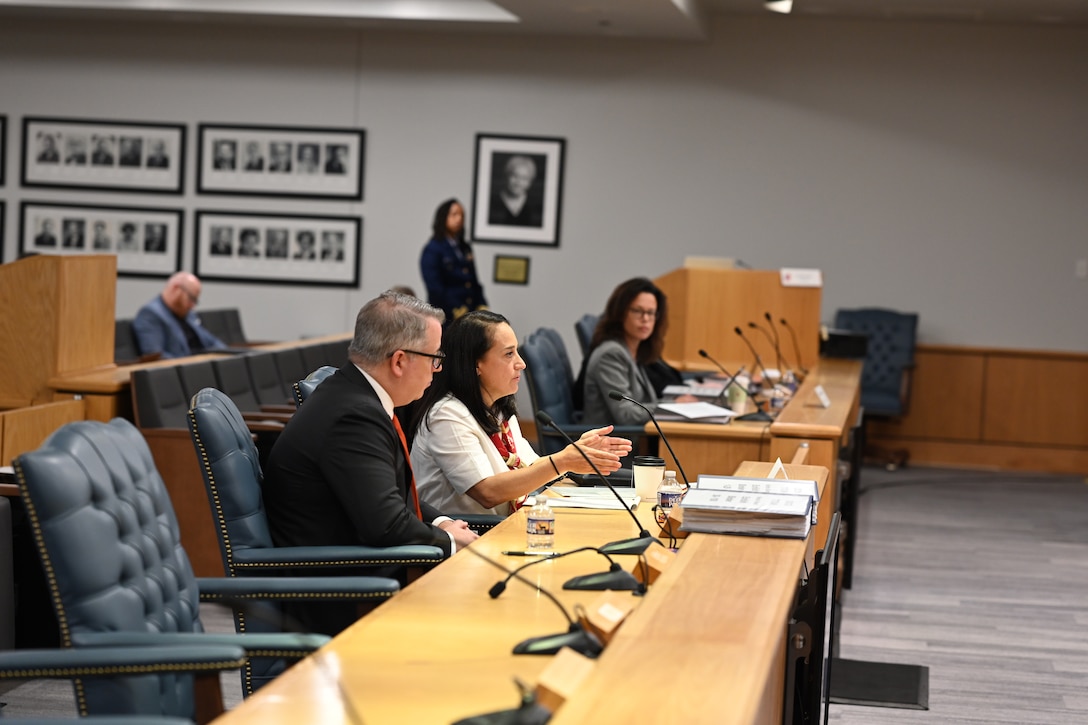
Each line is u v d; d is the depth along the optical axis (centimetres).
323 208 975
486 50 954
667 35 918
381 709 169
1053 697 413
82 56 982
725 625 198
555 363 571
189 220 984
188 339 805
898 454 915
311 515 288
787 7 739
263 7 902
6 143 991
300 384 341
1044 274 917
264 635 207
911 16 902
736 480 291
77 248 991
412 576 280
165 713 212
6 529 366
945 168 923
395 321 298
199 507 485
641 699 162
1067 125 909
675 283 773
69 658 186
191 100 979
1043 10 854
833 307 941
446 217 889
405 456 305
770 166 938
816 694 247
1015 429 923
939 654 459
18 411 455
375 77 964
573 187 955
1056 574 597
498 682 182
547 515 275
